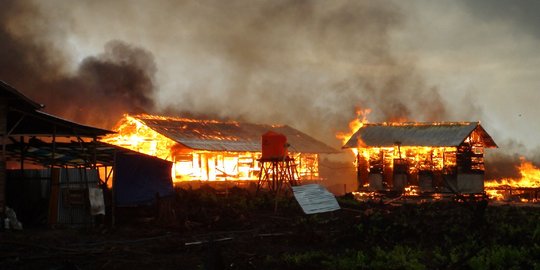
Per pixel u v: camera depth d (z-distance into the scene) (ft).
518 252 52.47
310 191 86.22
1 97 71.92
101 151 89.86
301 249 61.00
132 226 76.23
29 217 77.71
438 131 139.54
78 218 74.90
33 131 79.82
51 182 75.31
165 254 57.67
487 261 50.62
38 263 52.08
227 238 66.39
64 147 88.07
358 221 72.64
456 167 133.90
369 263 52.85
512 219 80.18
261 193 110.63
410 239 65.46
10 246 58.29
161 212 78.54
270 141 111.24
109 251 57.47
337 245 63.10
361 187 146.00
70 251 57.21
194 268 51.55
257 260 54.95
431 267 51.62
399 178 139.33
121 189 80.43
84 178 76.74
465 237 64.23
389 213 86.43
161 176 84.89
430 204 99.19
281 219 83.30
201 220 78.18
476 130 140.26
